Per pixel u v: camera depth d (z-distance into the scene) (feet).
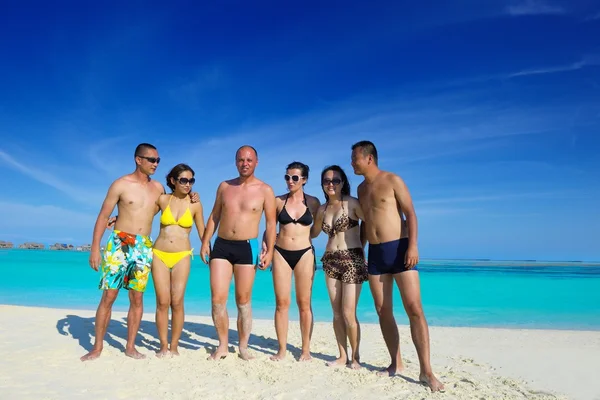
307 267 18.74
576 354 21.59
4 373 16.01
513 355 21.30
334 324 18.21
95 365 17.26
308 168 19.16
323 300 48.73
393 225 15.94
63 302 42.98
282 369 17.26
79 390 14.33
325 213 18.22
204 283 67.87
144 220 18.74
